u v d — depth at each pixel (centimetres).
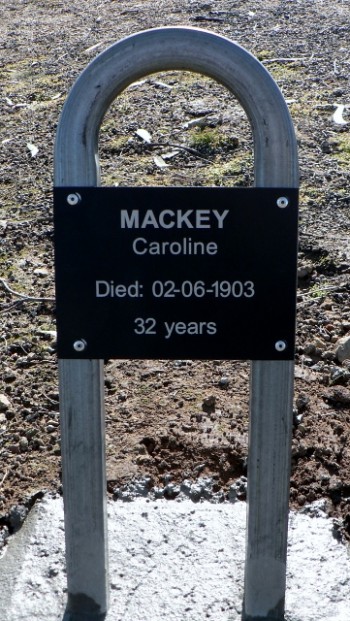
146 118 651
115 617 239
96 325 219
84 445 227
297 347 382
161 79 746
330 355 376
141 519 277
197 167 568
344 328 397
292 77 731
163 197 212
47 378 366
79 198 212
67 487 231
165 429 327
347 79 720
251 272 215
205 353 220
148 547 265
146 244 214
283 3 990
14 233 501
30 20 1002
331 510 290
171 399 348
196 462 311
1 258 475
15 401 351
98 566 236
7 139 648
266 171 212
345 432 327
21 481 305
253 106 210
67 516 233
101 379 229
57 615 241
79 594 239
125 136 622
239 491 298
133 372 370
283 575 234
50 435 329
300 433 325
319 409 340
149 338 219
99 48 854
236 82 211
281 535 231
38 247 488
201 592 248
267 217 212
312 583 250
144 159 584
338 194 527
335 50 802
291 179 212
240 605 243
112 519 277
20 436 329
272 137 210
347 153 586
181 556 262
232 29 881
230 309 217
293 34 858
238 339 219
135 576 254
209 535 270
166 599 246
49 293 436
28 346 389
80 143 211
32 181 576
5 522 287
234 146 592
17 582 253
